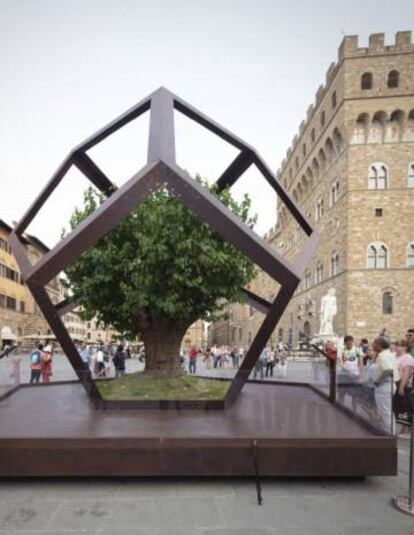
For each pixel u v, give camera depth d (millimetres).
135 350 39688
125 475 4484
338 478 4852
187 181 5621
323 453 4590
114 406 6359
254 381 9742
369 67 30984
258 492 4176
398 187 30516
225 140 7621
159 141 5902
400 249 29969
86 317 9133
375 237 30312
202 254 7316
